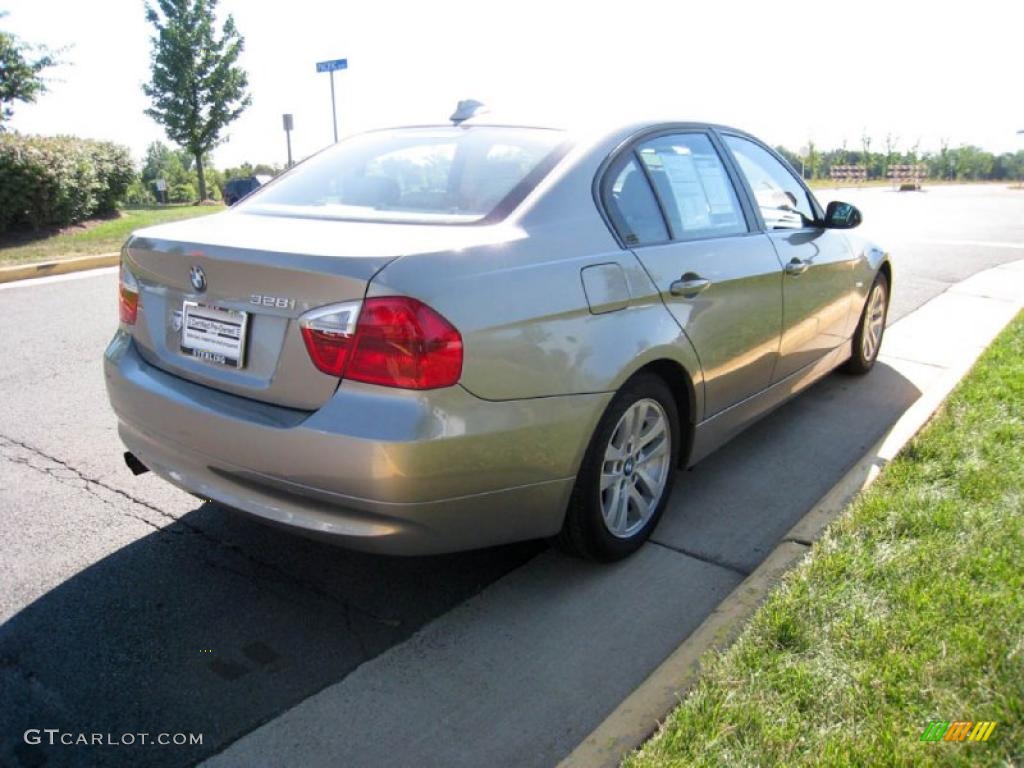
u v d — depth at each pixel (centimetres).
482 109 367
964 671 235
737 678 240
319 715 244
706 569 326
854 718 221
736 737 218
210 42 2752
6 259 1066
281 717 243
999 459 371
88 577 312
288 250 256
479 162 321
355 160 356
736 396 380
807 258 427
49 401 505
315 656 271
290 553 333
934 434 405
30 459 416
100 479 395
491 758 228
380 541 255
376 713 245
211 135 2827
